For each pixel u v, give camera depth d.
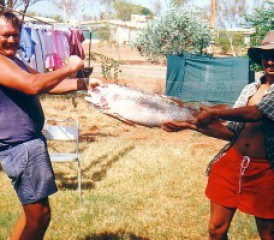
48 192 2.34
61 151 6.06
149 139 7.18
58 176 4.93
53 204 4.01
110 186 4.66
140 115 2.40
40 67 7.48
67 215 3.76
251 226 3.52
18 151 2.28
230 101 9.85
